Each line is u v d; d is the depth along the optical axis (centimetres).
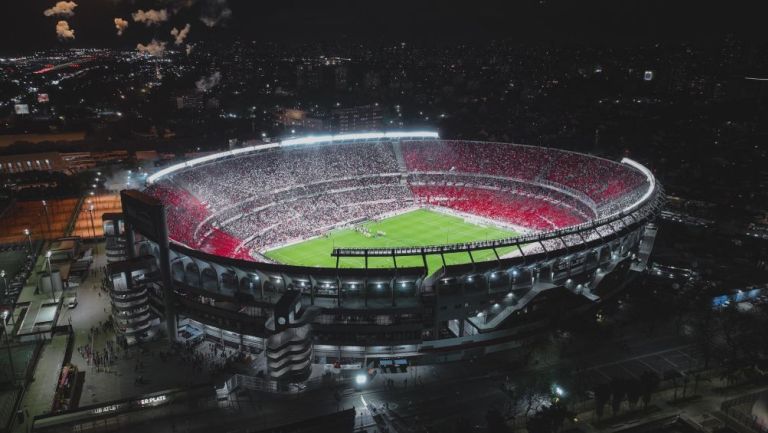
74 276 12650
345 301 9862
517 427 8188
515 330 10225
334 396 8831
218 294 10006
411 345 9762
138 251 11800
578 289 11206
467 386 9138
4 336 10325
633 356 9969
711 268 13712
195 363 9569
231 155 19288
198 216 15762
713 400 8844
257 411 8481
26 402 8544
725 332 10294
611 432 8100
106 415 8200
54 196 19062
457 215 18662
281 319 8819
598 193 17350
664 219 17212
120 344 10162
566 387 9044
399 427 8112
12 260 13712
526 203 18625
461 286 9919
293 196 18538
